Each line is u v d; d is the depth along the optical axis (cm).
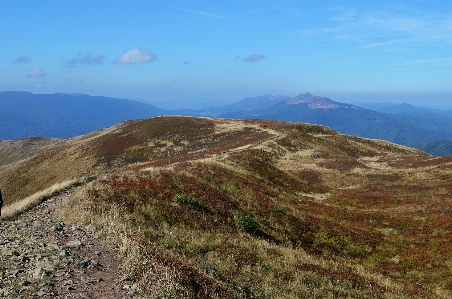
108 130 12444
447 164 5119
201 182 3028
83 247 1223
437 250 2447
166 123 10038
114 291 884
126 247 1207
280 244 2334
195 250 1634
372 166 5941
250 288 1307
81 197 2081
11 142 18588
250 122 10138
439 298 1747
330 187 4684
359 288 1636
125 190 2262
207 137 8556
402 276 2170
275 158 5916
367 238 2745
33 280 883
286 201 3591
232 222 2381
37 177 8406
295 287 1448
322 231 2795
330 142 8038
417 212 3353
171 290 930
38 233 1386
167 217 2041
